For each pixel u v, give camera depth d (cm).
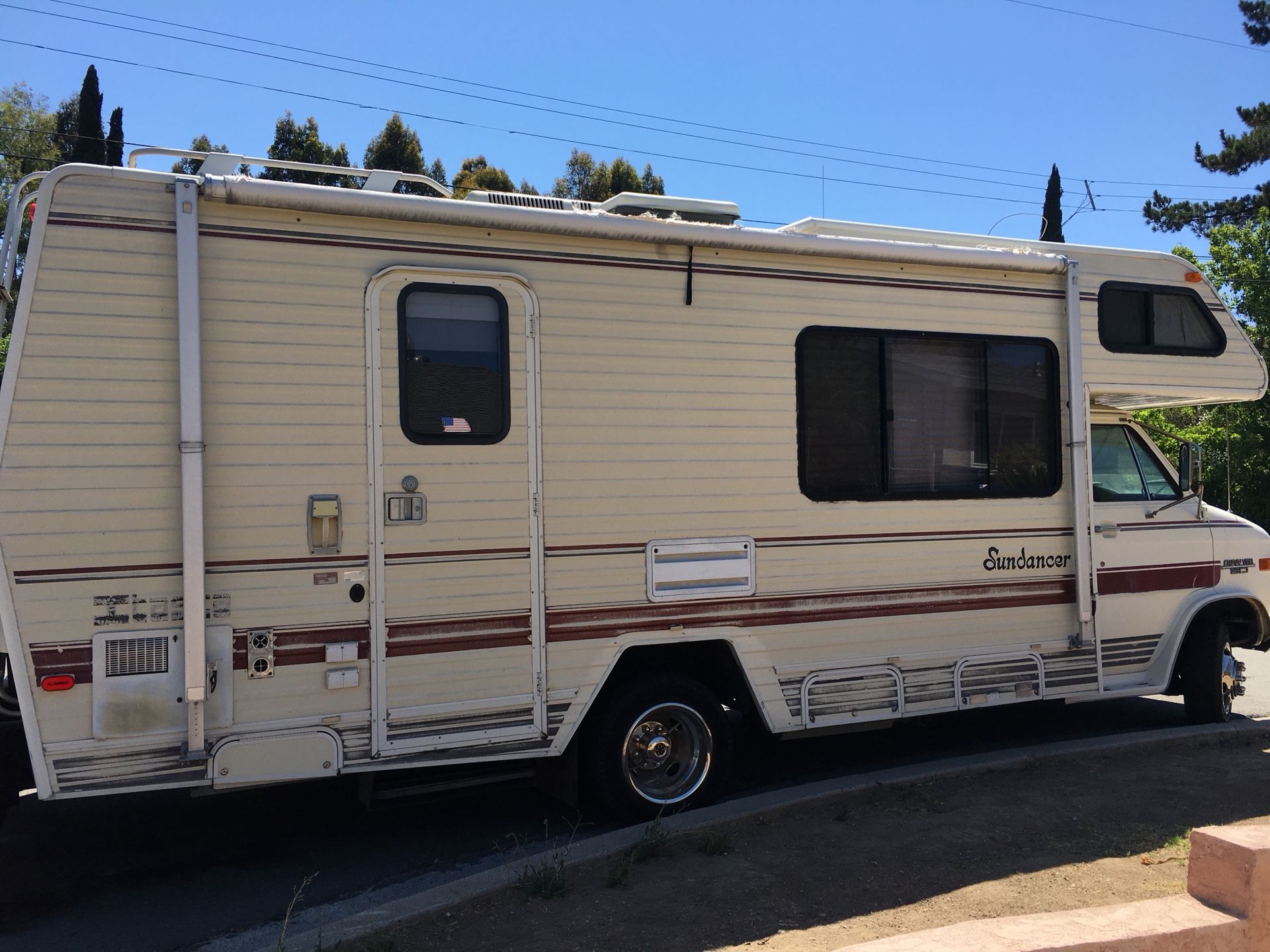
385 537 437
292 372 425
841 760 632
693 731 507
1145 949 306
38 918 415
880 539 544
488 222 458
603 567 479
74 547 388
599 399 481
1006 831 461
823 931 360
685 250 502
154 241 404
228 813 545
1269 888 322
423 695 442
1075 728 704
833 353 538
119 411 396
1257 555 681
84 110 2988
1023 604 584
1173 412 1783
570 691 471
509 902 390
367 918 373
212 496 409
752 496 513
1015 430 587
